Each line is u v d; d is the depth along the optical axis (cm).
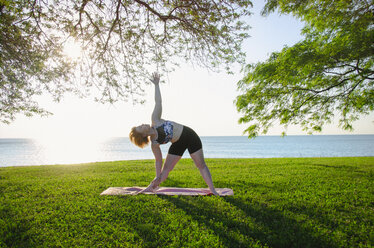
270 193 550
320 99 973
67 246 304
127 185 671
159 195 519
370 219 381
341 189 593
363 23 750
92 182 716
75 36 759
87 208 438
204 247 300
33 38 756
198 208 434
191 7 654
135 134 492
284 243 306
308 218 391
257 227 353
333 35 880
